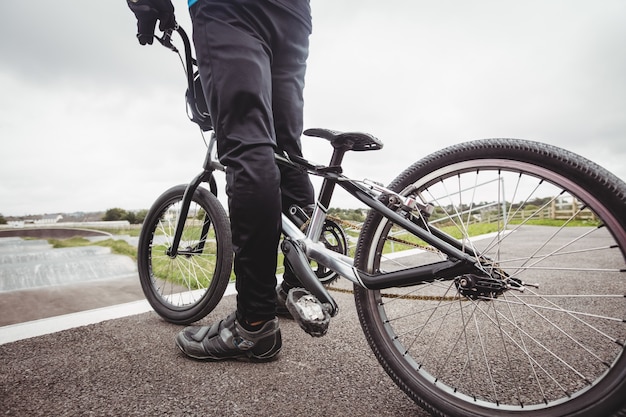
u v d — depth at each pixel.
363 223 1.10
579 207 0.81
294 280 1.68
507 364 1.25
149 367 1.25
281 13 1.21
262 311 1.17
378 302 1.07
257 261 1.10
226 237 1.64
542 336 1.51
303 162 1.22
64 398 1.04
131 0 1.26
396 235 1.08
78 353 1.38
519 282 0.89
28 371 1.22
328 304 1.00
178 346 1.34
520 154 0.86
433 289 2.36
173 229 1.86
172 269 1.89
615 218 0.74
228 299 2.19
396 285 0.99
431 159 1.00
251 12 1.09
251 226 1.06
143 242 1.91
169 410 0.97
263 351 1.23
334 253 1.14
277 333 1.24
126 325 1.72
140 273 1.89
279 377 1.17
